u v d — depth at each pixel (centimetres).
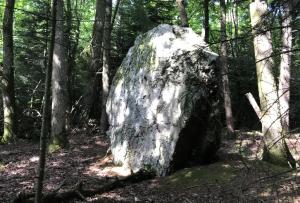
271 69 920
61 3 1431
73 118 1997
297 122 1453
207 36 1644
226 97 1573
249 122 1076
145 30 2016
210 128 1091
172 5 2272
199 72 1046
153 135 1128
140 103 1191
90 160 1281
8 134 1709
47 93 447
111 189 980
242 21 2400
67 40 1936
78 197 899
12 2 1733
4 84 1733
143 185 1011
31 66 2064
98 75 2025
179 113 1059
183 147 1077
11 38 1756
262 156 713
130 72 1270
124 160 1193
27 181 1056
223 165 1039
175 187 962
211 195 827
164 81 1122
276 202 465
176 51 1108
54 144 1435
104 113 1777
